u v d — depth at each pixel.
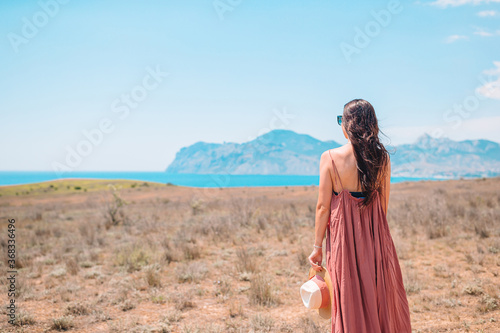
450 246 9.00
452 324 4.44
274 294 6.08
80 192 53.81
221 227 13.09
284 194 39.06
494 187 29.39
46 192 55.84
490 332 4.13
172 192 49.97
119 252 9.97
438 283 6.22
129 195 47.56
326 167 2.80
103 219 18.22
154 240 11.74
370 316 2.62
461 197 20.22
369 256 2.71
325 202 2.82
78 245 11.53
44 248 11.31
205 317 5.27
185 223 16.30
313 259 2.89
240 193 42.09
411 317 4.84
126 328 4.82
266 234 12.24
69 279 7.56
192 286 6.84
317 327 4.51
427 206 13.51
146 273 7.36
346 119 2.82
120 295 6.19
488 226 10.79
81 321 5.14
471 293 5.61
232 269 7.96
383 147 2.72
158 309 5.64
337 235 2.73
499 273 6.54
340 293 2.69
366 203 2.69
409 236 10.54
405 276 6.62
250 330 4.60
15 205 37.41
